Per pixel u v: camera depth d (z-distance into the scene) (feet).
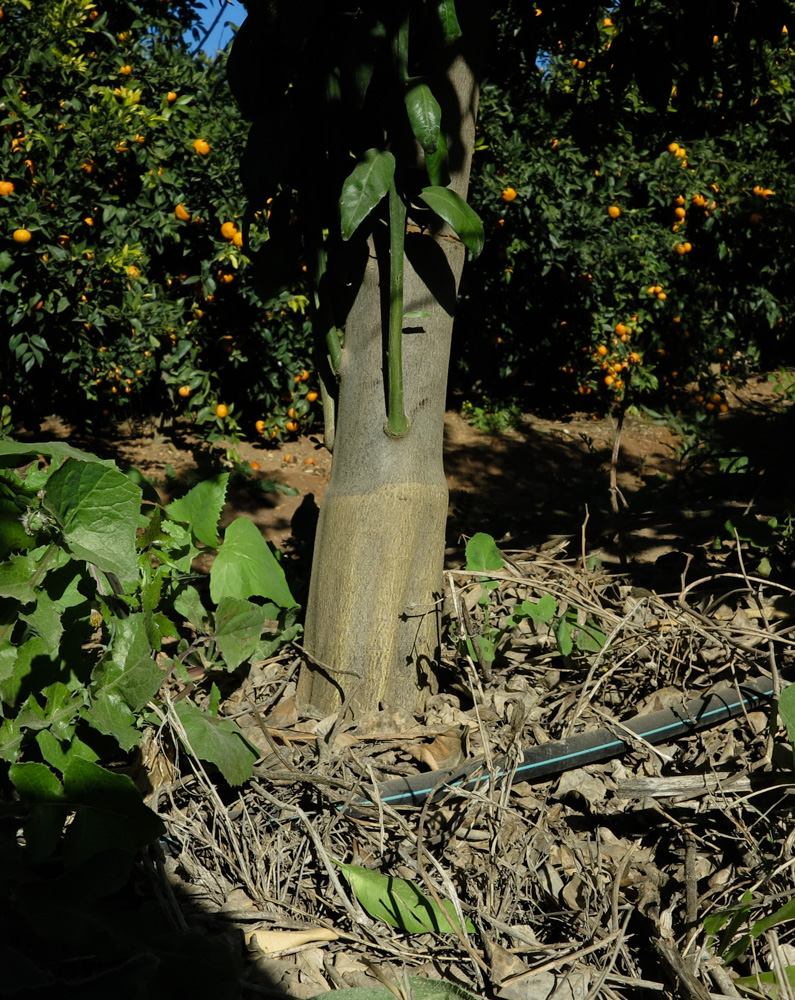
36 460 5.82
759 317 33.32
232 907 4.86
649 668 7.01
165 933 4.39
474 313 29.14
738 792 5.35
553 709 6.66
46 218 17.25
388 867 5.19
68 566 5.09
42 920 4.13
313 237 6.37
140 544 5.84
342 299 6.48
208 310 25.11
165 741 5.68
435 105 5.51
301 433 27.50
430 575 6.58
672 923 4.75
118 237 19.57
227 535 6.60
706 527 9.69
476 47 6.41
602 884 5.01
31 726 4.86
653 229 28.45
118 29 22.90
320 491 23.93
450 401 31.40
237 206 21.91
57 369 20.77
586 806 5.68
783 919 4.30
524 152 25.73
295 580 7.97
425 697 6.67
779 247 30.32
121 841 4.43
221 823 5.26
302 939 4.66
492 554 7.30
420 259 6.26
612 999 4.37
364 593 6.41
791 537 8.85
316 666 6.64
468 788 5.68
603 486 13.30
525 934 4.80
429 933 4.87
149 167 20.51
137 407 26.40
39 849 4.36
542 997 4.35
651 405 32.01
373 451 6.37
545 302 29.58
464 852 5.30
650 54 10.18
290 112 6.07
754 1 9.68
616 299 28.73
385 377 6.34
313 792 5.56
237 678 6.83
